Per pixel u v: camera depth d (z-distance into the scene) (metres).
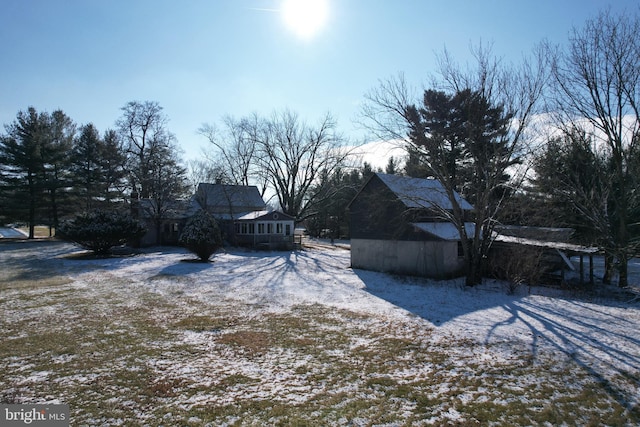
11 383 6.30
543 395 6.29
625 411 5.80
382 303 13.37
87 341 8.52
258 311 11.77
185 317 10.81
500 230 19.48
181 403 5.74
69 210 40.84
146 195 37.97
